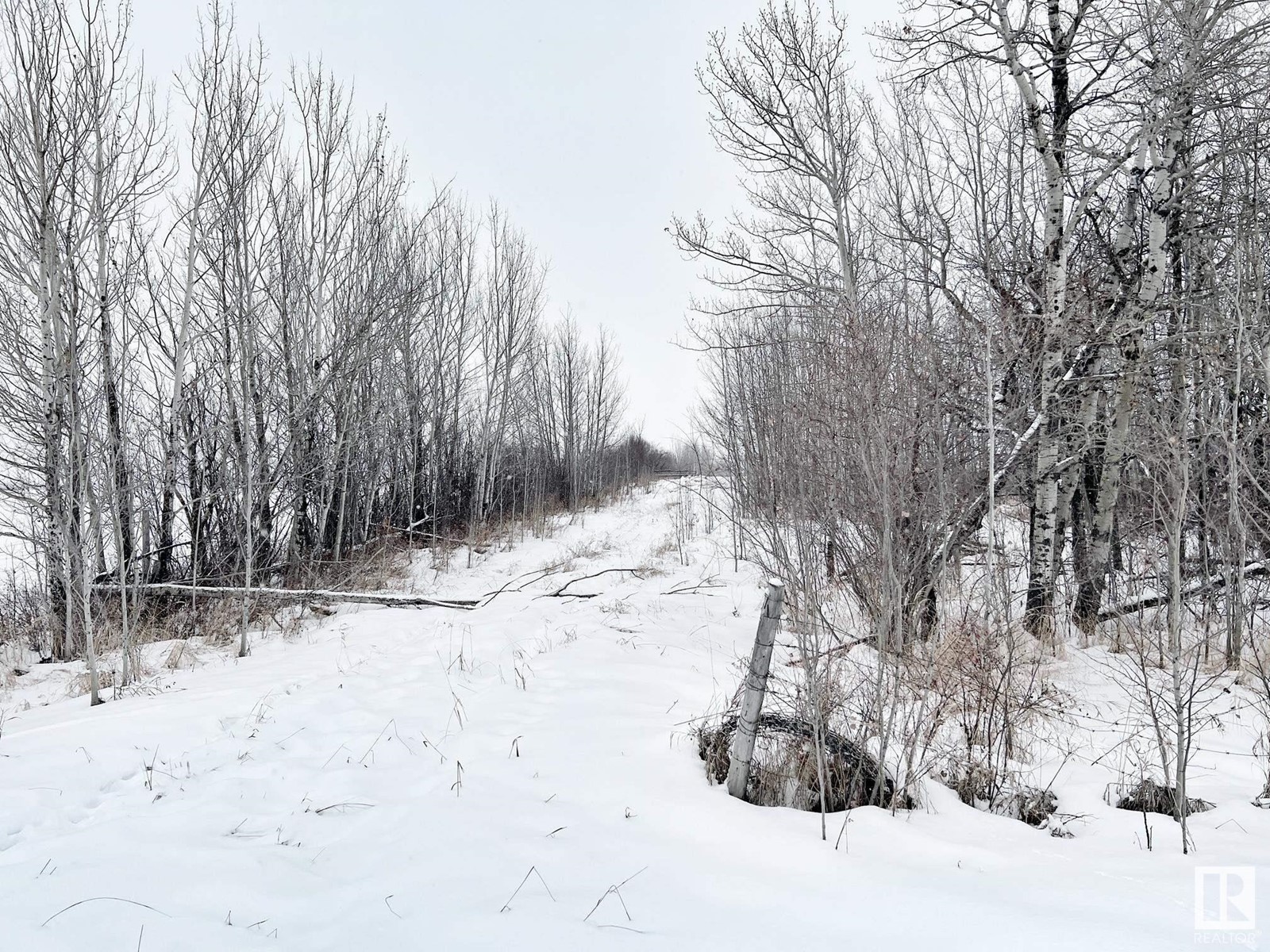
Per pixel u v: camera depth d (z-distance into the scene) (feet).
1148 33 26.78
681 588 42.19
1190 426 21.93
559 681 23.09
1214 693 21.91
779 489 15.71
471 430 85.25
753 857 11.66
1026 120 29.73
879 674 15.16
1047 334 25.82
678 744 17.07
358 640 32.30
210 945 9.09
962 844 12.18
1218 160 26.55
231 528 42.98
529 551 64.54
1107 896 9.89
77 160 29.99
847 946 8.88
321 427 49.85
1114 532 29.32
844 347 17.16
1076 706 20.47
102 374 32.04
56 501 28.63
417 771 15.66
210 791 14.60
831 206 35.09
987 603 18.89
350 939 9.29
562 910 9.87
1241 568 19.88
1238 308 20.35
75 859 11.23
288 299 46.73
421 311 68.64
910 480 18.01
